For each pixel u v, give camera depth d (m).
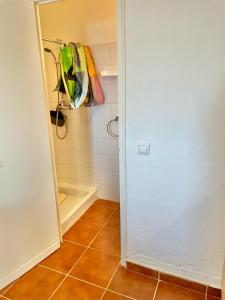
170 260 1.66
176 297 1.59
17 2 1.44
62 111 2.70
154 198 1.56
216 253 1.50
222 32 1.12
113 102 2.44
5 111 1.47
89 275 1.78
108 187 2.81
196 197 1.44
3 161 1.51
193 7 1.14
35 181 1.75
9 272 1.69
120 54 1.35
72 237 2.21
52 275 1.78
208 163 1.34
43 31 2.45
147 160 1.49
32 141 1.68
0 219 1.57
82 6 2.24
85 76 2.13
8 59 1.44
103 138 2.62
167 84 1.30
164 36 1.23
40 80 1.67
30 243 1.81
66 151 2.86
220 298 1.56
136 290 1.64
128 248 1.78
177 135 1.37
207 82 1.22
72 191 2.88
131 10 1.25
